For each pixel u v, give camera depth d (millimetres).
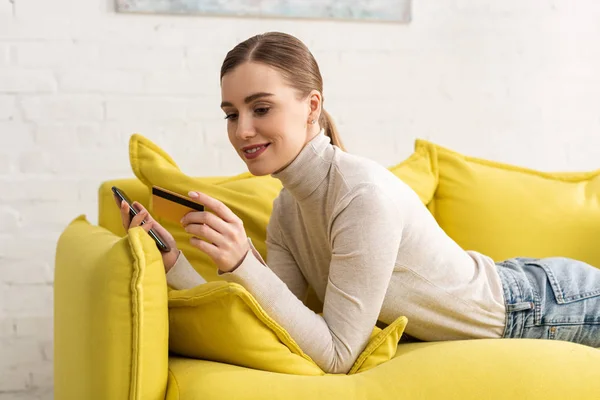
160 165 1956
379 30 2902
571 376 1270
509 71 3025
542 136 3070
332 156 1506
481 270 1589
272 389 1223
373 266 1393
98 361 1245
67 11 2656
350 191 1428
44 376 2713
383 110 2926
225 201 1939
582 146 3105
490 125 3023
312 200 1518
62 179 2689
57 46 2656
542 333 1575
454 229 2113
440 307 1526
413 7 2924
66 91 2672
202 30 2760
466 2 2973
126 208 1526
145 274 1243
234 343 1321
